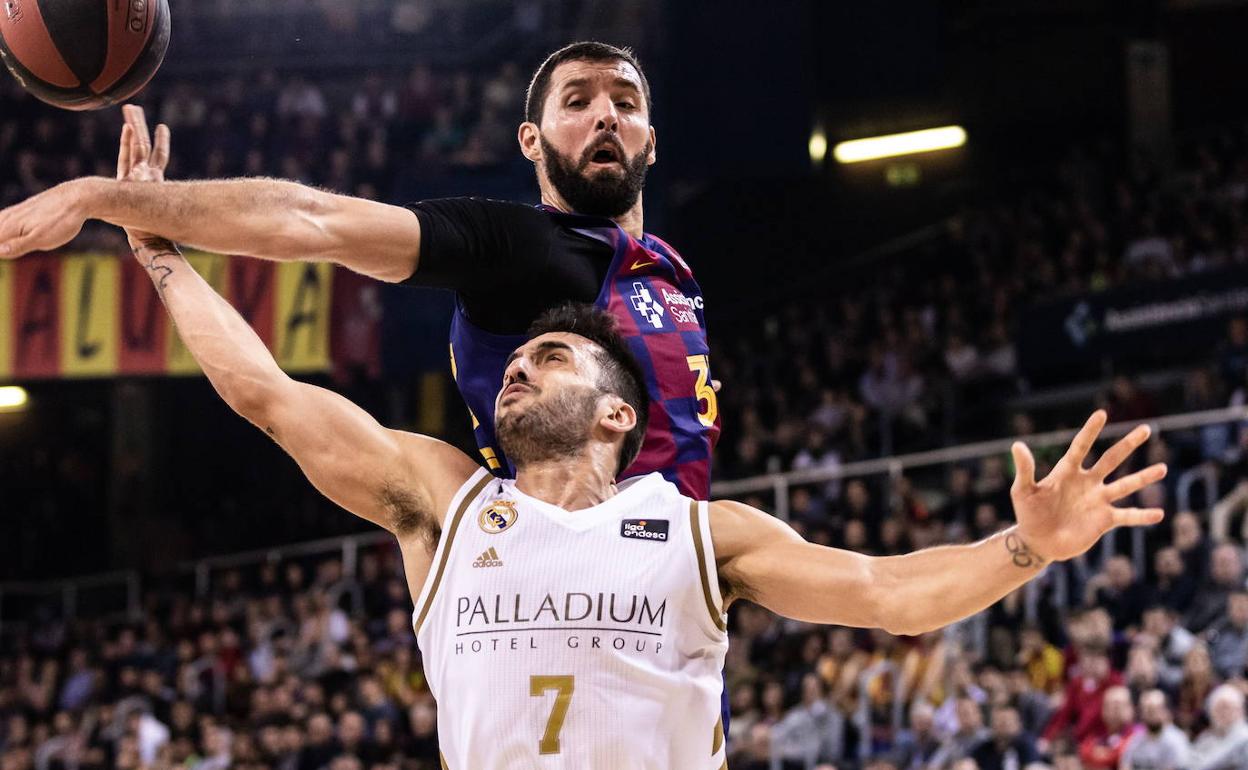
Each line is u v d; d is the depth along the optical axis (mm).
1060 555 2547
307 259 2912
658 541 2834
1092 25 21344
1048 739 9875
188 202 2801
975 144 22000
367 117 20312
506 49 21172
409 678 13391
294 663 14711
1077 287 17469
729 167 18891
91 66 3188
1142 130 20750
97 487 22141
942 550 2688
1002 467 13648
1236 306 14734
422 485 3064
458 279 3086
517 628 2783
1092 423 2502
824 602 2762
